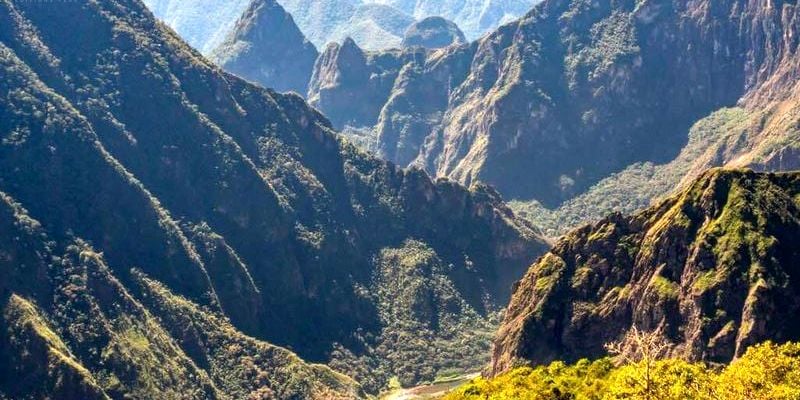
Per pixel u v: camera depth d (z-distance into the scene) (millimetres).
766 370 131750
